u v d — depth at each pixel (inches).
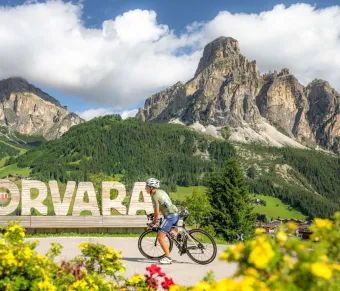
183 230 393.4
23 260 175.9
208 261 386.0
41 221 628.7
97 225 647.8
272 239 108.7
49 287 176.2
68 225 637.3
